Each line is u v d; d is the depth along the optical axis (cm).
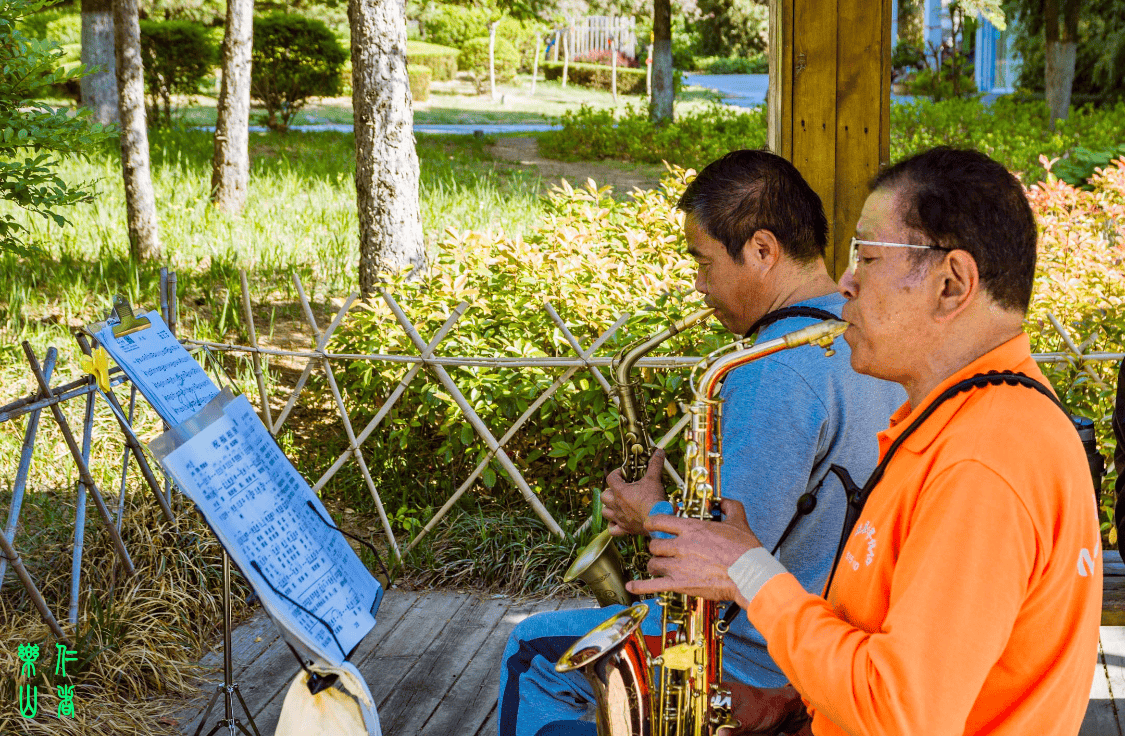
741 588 138
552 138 1759
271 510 204
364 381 433
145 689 318
